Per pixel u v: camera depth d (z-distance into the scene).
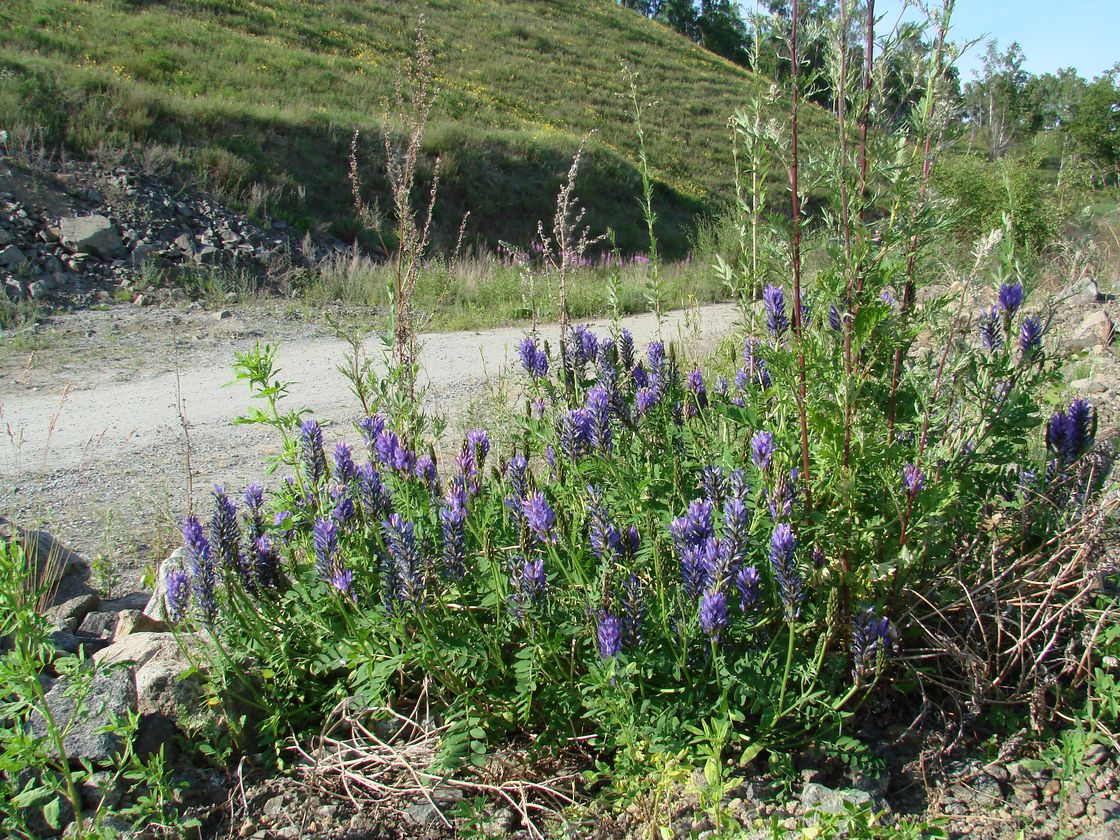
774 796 2.91
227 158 20.56
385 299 16.20
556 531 3.38
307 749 3.38
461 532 3.36
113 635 4.11
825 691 3.03
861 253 3.00
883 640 2.88
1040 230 9.06
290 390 9.64
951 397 3.34
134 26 30.08
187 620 3.48
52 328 12.96
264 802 3.13
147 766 3.06
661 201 31.86
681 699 3.06
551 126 36.94
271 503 4.53
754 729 3.10
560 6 59.66
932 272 3.32
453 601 3.53
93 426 8.33
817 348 3.19
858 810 2.47
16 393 9.70
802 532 3.31
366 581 3.49
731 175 36.47
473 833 2.84
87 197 17.09
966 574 3.54
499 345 12.08
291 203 21.16
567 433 3.73
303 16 40.62
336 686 3.39
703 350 8.26
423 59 5.38
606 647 2.85
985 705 3.29
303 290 16.69
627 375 4.41
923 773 2.97
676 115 43.59
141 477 6.80
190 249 16.97
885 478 3.14
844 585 3.21
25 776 3.05
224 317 14.31
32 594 3.08
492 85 40.94
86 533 5.64
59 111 18.95
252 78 28.75
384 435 3.90
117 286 15.27
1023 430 3.38
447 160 26.31
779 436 3.52
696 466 3.91
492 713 3.27
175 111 21.33
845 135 3.01
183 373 10.75
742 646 3.22
